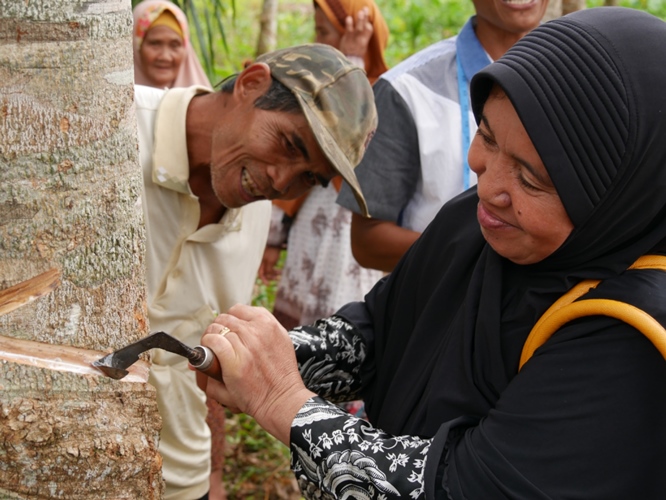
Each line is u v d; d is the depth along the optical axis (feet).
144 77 12.74
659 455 4.04
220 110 6.57
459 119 8.09
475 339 4.81
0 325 3.89
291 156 6.30
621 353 4.13
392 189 8.20
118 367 4.11
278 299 11.00
